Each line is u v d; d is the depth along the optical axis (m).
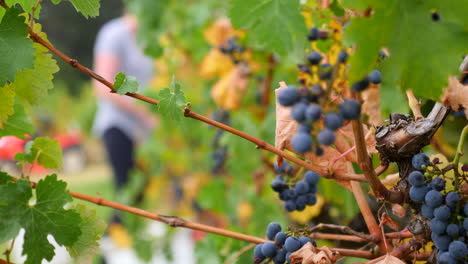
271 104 1.90
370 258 1.00
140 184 3.44
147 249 2.54
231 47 1.87
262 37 0.99
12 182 0.94
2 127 1.03
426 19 0.84
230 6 0.99
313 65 1.00
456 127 1.17
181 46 2.45
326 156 1.01
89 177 7.86
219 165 2.22
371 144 1.02
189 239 3.26
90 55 9.72
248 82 1.98
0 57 0.93
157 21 2.29
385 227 1.16
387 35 0.84
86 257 1.01
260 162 1.81
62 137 6.74
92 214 1.01
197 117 0.96
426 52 0.84
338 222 1.31
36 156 1.03
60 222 0.95
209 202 2.26
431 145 1.18
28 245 0.94
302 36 0.98
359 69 0.85
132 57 3.25
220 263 1.30
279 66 1.82
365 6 0.85
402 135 0.94
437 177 0.91
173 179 3.53
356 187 1.03
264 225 1.76
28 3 1.00
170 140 3.26
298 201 1.04
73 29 9.31
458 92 0.93
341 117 0.83
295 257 0.94
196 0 2.43
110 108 3.48
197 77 2.59
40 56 0.99
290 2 0.98
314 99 0.83
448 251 0.90
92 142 8.29
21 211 0.94
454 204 0.90
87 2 0.98
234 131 0.97
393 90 1.06
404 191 0.95
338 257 1.01
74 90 9.59
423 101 1.06
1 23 0.94
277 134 0.99
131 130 3.50
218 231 1.03
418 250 0.97
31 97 1.00
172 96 0.96
